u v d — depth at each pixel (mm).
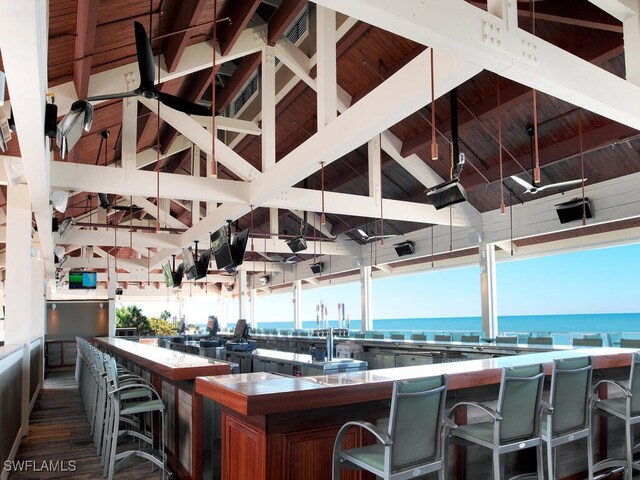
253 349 7332
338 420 2723
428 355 7504
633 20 4219
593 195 7988
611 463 3381
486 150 8469
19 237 6012
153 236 11008
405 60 7395
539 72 3309
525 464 3453
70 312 14633
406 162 8984
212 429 3789
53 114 3736
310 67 7277
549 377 3605
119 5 4461
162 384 4816
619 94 3869
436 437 2328
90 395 6094
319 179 11680
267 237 14094
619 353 4031
